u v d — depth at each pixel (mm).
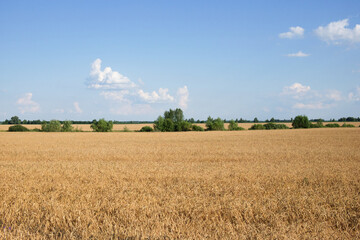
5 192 9539
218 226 6367
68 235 5953
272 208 7703
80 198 8734
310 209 7508
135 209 7535
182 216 7035
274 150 27516
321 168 15570
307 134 58062
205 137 51594
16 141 43406
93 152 26625
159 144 36875
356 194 9266
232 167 16297
